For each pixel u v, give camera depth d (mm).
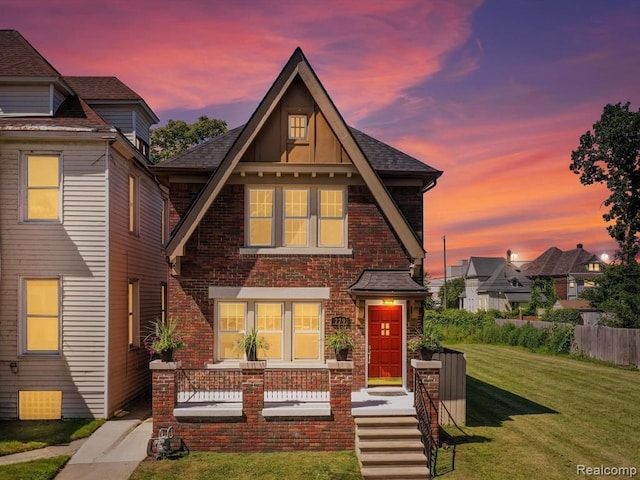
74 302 15680
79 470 11711
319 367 15656
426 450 12945
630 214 42719
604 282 37656
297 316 16000
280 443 13039
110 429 14656
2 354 15492
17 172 15781
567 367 27812
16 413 15445
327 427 13117
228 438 13000
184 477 11359
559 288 65875
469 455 13078
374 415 13156
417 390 13633
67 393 15555
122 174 17297
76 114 16953
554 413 17422
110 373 15891
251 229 16047
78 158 15906
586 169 44188
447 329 43281
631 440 14492
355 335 15727
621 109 41938
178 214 16156
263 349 15828
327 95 15359
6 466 11648
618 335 28281
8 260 15633
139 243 19125
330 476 11508
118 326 16688
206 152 16828
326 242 16156
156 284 21391
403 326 15734
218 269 15750
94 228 15836
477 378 24375
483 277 77750
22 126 15602
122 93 20484
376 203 16203
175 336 14070
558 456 13086
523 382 23312
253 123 15148
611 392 21109
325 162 15688
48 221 15805
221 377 15430
